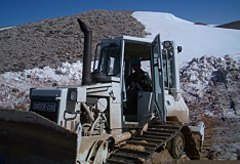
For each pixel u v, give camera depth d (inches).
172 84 249.0
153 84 217.9
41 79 621.0
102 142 169.5
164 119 195.5
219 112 454.6
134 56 270.1
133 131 202.1
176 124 223.8
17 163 165.3
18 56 869.2
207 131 355.6
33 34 1188.5
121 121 201.2
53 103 169.0
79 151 155.3
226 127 378.9
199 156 233.0
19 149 165.8
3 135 176.1
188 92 545.6
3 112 178.5
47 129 151.5
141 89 231.9
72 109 167.8
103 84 190.4
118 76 210.7
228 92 521.7
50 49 938.7
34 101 182.1
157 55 210.7
